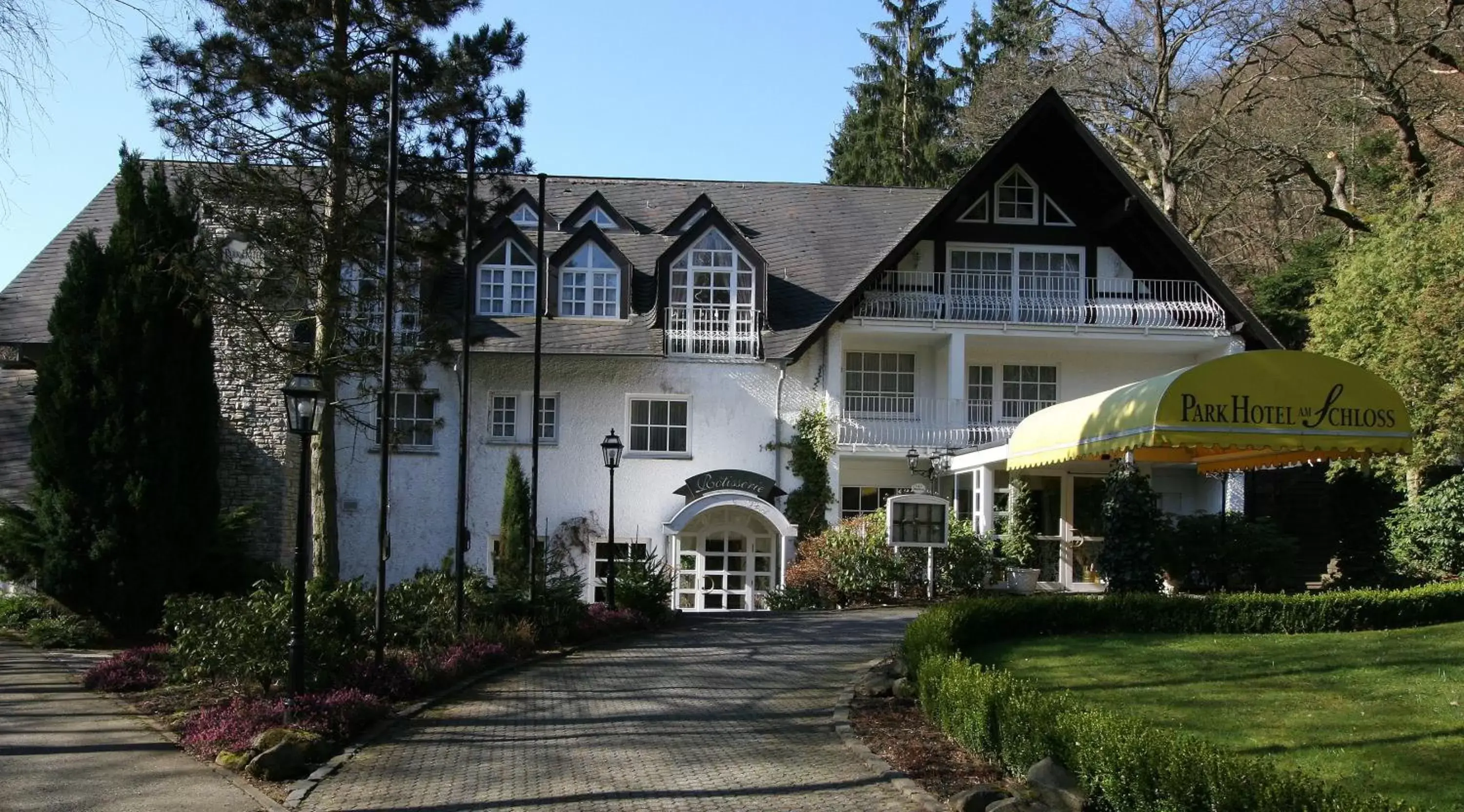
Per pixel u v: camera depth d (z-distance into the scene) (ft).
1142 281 104.94
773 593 89.71
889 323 100.58
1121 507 64.54
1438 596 54.54
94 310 63.36
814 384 101.60
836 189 121.08
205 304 64.90
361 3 69.51
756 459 100.78
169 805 32.12
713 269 101.55
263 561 77.87
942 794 31.81
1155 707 37.73
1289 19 119.24
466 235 67.82
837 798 31.91
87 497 61.87
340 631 47.01
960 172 172.24
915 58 178.40
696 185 120.26
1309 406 59.21
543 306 99.55
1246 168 139.95
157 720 42.22
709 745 38.68
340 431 98.68
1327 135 131.54
